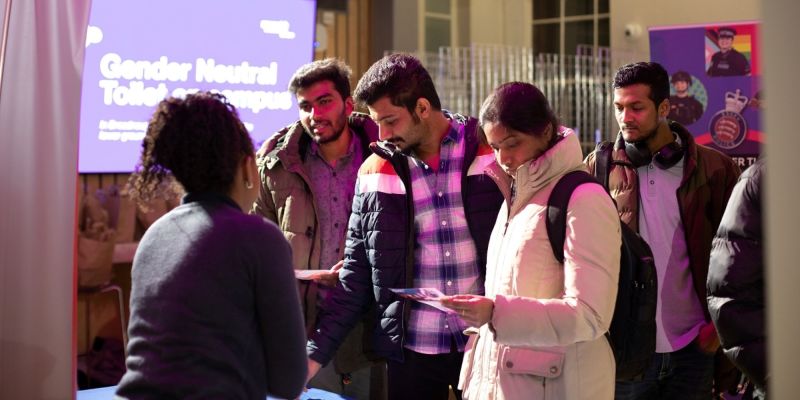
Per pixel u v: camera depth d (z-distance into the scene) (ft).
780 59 2.91
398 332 8.06
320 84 8.95
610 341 6.66
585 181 6.30
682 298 9.01
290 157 9.16
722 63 12.59
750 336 6.21
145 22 15.39
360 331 9.20
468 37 24.84
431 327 8.04
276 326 5.26
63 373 7.16
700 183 8.97
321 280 8.75
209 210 5.31
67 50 7.13
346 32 23.12
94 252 15.34
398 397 8.29
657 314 9.00
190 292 5.07
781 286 2.94
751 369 6.24
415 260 8.13
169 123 5.37
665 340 8.96
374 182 8.21
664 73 9.04
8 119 7.11
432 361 8.11
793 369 2.93
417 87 7.61
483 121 6.44
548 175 6.38
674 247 9.05
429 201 8.04
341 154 9.36
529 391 6.39
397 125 7.64
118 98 15.40
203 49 15.90
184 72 15.81
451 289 7.99
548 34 25.57
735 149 12.64
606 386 6.45
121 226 15.92
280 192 9.29
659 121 9.05
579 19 24.95
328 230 9.32
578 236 6.10
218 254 5.13
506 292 6.46
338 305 8.39
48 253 7.14
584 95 22.77
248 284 5.18
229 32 16.07
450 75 21.56
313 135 9.14
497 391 6.51
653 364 9.02
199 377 4.99
